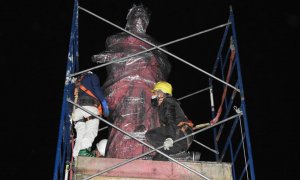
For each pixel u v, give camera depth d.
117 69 7.60
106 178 5.96
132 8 8.60
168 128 6.50
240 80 6.89
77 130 7.00
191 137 6.60
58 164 5.66
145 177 6.00
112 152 6.85
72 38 7.04
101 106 7.26
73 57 7.55
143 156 6.32
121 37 8.03
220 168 6.15
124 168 6.03
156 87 7.10
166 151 6.41
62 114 6.04
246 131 6.41
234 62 7.66
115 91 7.39
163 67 7.97
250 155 6.19
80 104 7.14
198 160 6.80
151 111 7.17
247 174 7.27
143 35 8.11
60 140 5.81
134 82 7.44
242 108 6.62
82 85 7.26
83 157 6.03
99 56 7.79
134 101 7.24
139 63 7.62
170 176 6.04
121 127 7.00
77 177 5.90
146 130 6.96
